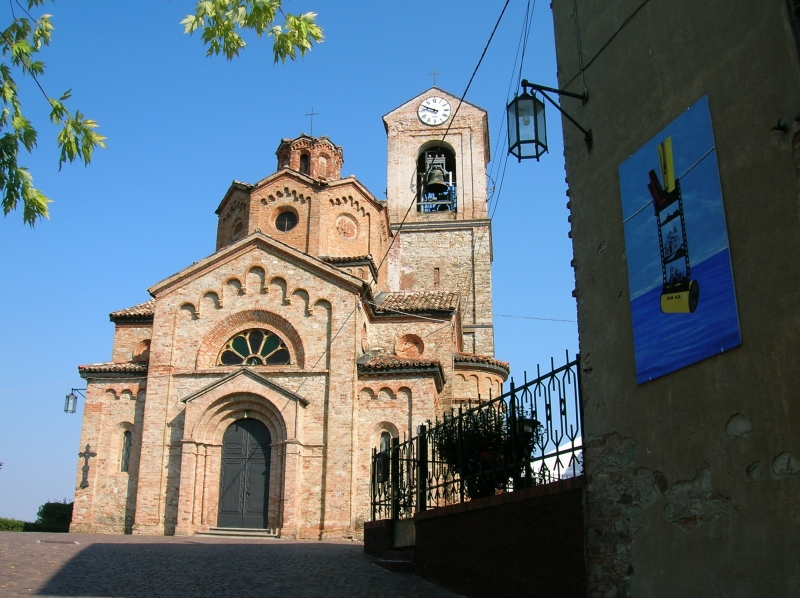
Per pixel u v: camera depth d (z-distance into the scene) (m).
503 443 13.88
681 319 9.77
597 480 11.09
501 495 12.95
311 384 32.53
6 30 10.54
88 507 32.44
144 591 13.79
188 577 15.45
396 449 19.09
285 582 15.11
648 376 10.28
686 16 10.38
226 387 31.97
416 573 16.00
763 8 8.91
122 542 22.78
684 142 10.07
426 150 55.84
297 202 42.72
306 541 28.08
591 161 12.43
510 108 12.77
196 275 34.69
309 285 34.09
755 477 8.36
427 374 33.12
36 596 12.92
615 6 12.21
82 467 32.94
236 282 34.56
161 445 32.25
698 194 9.67
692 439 9.38
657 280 10.33
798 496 7.77
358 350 34.03
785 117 8.43
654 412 10.13
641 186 10.93
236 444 32.06
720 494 8.84
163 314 34.19
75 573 15.28
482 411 14.95
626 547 10.36
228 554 19.50
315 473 31.20
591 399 11.54
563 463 12.30
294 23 11.32
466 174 53.69
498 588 12.76
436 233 52.22
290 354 33.47
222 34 11.43
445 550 14.78
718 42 9.67
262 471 31.64
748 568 8.34
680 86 10.34
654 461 10.02
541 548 11.82
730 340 8.88
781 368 8.16
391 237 51.59
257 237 34.84
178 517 30.47
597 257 11.94
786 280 8.20
